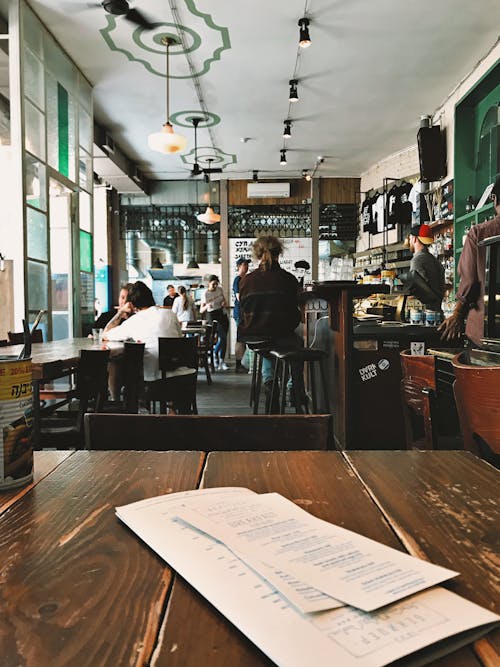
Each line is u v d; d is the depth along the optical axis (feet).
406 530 2.08
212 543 1.92
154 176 37.24
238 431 3.89
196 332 25.58
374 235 34.19
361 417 11.36
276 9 16.51
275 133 28.19
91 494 2.53
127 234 38.47
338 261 37.55
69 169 20.47
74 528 2.11
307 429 3.85
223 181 37.68
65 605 1.52
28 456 2.66
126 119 26.13
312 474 2.85
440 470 2.91
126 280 38.42
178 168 35.24
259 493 2.54
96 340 14.73
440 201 24.00
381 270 27.12
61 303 19.88
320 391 14.78
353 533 1.99
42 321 17.89
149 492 2.56
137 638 1.35
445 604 1.47
